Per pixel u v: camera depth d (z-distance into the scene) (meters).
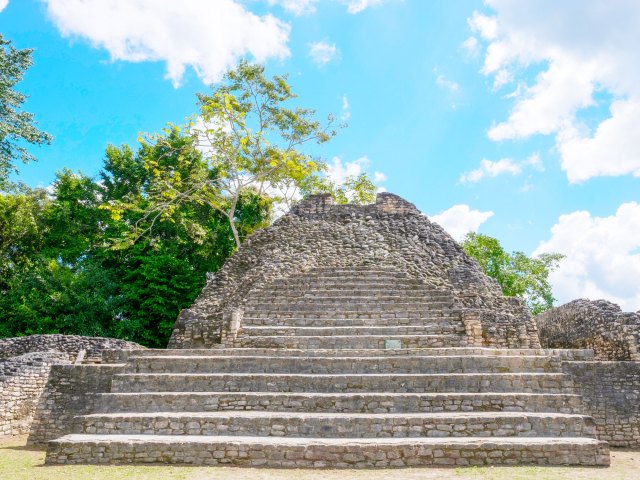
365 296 15.98
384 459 7.71
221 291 17.98
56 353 13.92
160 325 22.48
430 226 20.06
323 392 10.04
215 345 13.86
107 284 22.67
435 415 8.77
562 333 16.56
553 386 9.83
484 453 7.77
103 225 27.62
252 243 19.94
